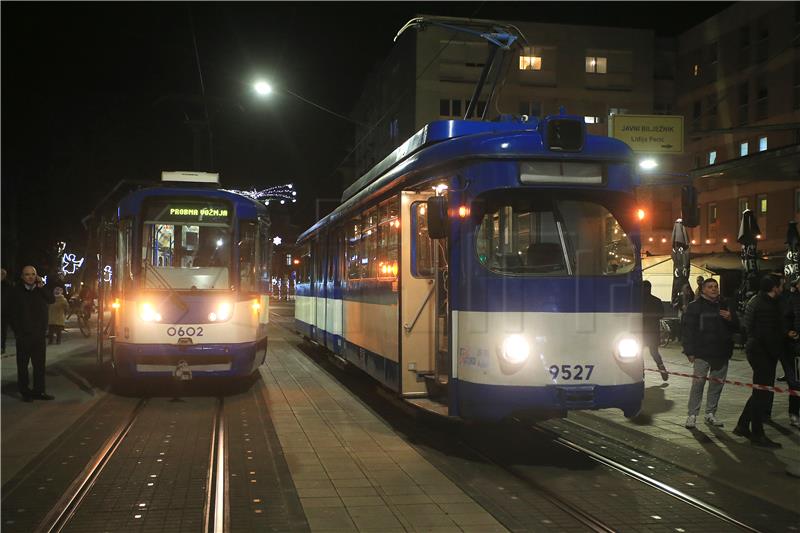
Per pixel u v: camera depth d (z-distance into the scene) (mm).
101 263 13453
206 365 11125
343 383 12805
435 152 8023
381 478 6543
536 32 45625
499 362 7027
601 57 46219
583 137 7406
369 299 10656
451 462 7164
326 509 5621
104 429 8680
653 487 6293
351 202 12430
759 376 8086
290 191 33000
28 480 6391
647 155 16609
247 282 11508
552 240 7281
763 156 14688
